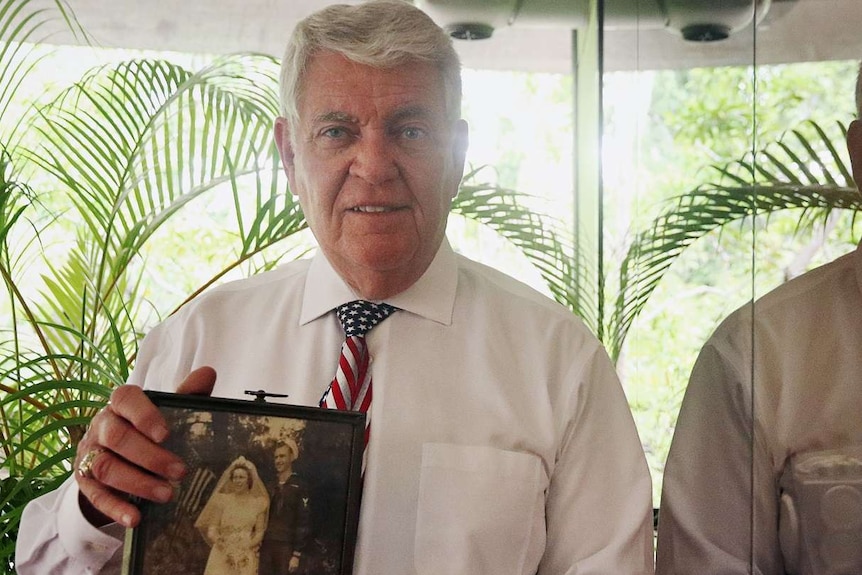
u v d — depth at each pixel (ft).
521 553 3.88
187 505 3.13
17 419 6.94
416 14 3.79
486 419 4.01
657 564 4.72
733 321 3.79
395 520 3.88
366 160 3.67
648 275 5.51
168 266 10.66
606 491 3.96
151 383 4.23
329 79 3.71
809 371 3.16
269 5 10.78
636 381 5.83
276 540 3.15
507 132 11.75
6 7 7.66
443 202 3.89
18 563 3.96
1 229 6.72
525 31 11.00
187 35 11.09
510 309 4.24
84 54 10.83
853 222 2.87
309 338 4.16
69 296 8.17
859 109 2.82
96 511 3.58
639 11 5.92
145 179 7.25
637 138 5.99
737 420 3.76
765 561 3.52
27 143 10.09
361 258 3.79
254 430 3.21
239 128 10.18
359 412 3.26
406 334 4.12
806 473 3.20
